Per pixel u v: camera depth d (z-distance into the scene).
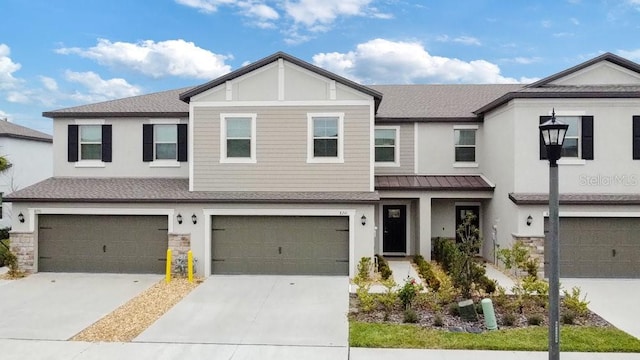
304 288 13.59
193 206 15.38
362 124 15.59
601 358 8.20
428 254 18.20
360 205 15.16
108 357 8.38
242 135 15.85
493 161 17.86
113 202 15.48
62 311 11.27
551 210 7.10
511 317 10.05
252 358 8.34
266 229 15.47
